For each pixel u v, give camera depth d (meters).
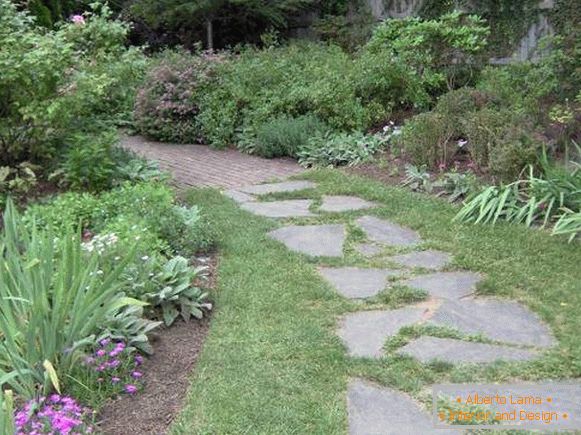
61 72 5.97
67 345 3.08
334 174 6.67
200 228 4.89
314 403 2.94
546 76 7.34
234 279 4.28
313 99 7.90
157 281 3.83
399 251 4.70
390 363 3.22
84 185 5.93
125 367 3.16
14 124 6.05
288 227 5.26
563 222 4.76
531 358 3.24
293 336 3.52
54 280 3.26
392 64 8.03
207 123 8.68
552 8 9.29
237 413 2.88
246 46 11.26
